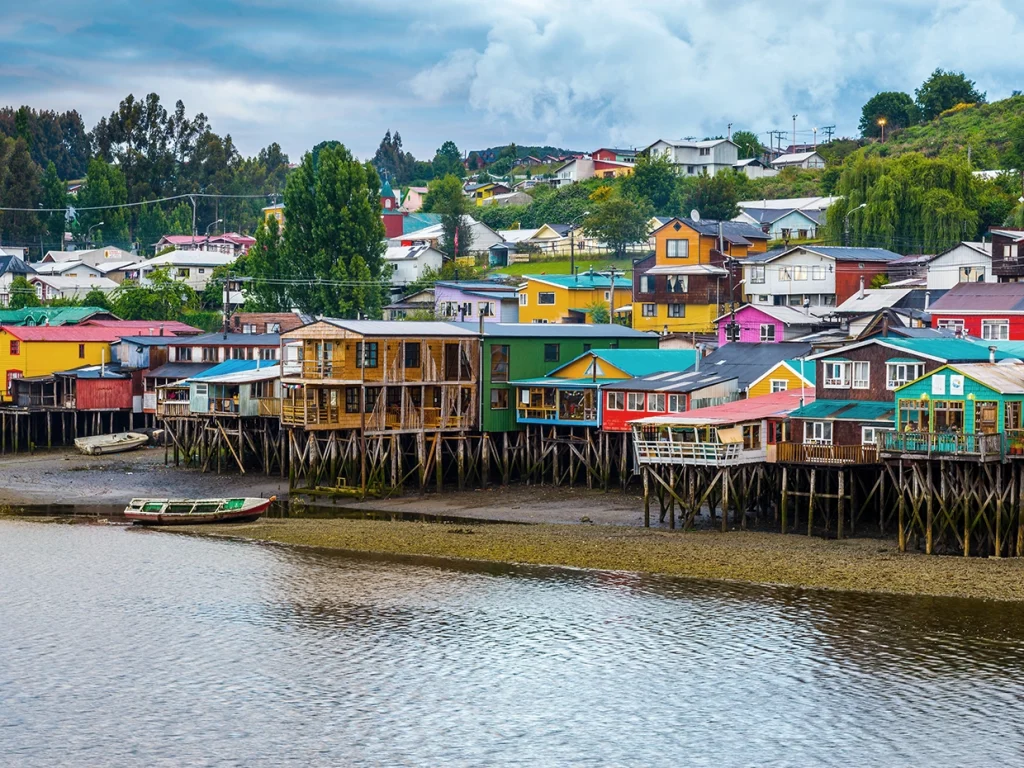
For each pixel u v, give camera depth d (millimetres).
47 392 127062
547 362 100125
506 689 51562
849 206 153375
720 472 75500
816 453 73438
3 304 187000
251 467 107812
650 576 67062
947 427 68375
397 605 63031
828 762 44656
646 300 140500
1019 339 96812
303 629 59406
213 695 51250
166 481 102875
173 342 126625
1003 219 151750
